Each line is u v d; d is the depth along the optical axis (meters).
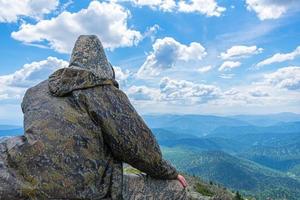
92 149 1.42
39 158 1.36
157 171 1.55
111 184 1.47
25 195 1.33
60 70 1.48
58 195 1.36
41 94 1.51
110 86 1.50
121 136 1.45
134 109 1.51
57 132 1.39
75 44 1.62
